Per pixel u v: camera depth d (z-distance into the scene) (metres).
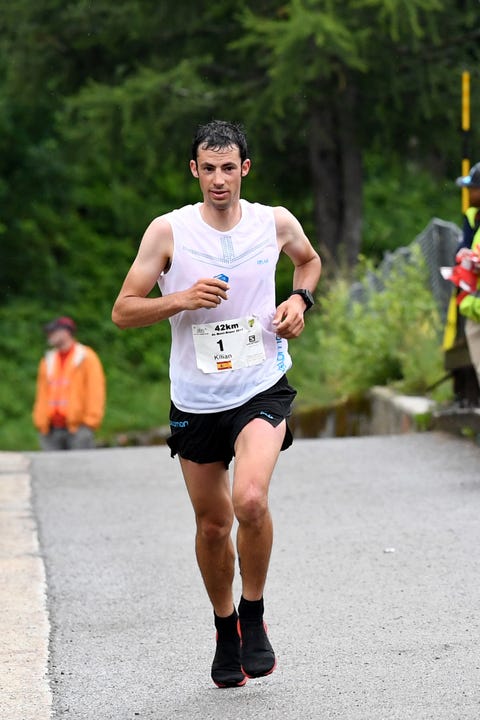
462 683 13.54
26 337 70.12
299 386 52.94
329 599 17.28
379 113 58.47
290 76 52.12
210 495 13.83
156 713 13.20
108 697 13.79
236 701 13.44
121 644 15.77
